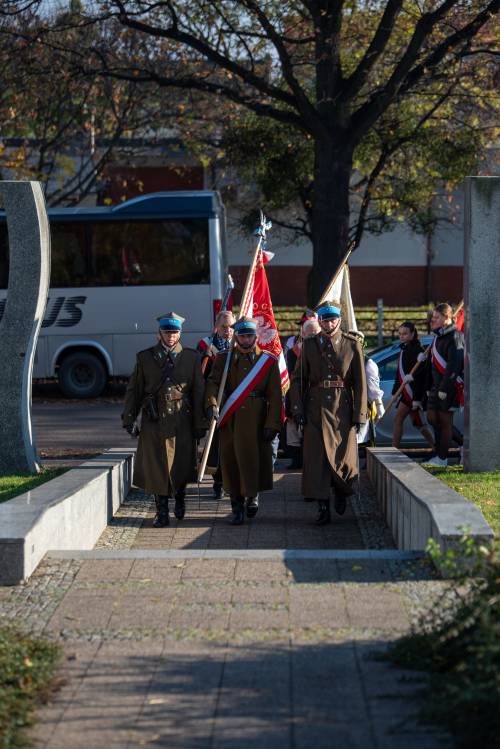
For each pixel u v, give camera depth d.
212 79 27.34
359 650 5.76
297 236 31.50
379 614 6.33
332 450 10.04
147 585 6.98
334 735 4.76
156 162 36.12
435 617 5.61
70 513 8.57
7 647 5.56
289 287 40.28
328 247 23.02
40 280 12.61
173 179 36.53
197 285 23.77
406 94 24.12
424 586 6.85
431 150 27.06
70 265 23.69
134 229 23.77
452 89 25.06
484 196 11.66
